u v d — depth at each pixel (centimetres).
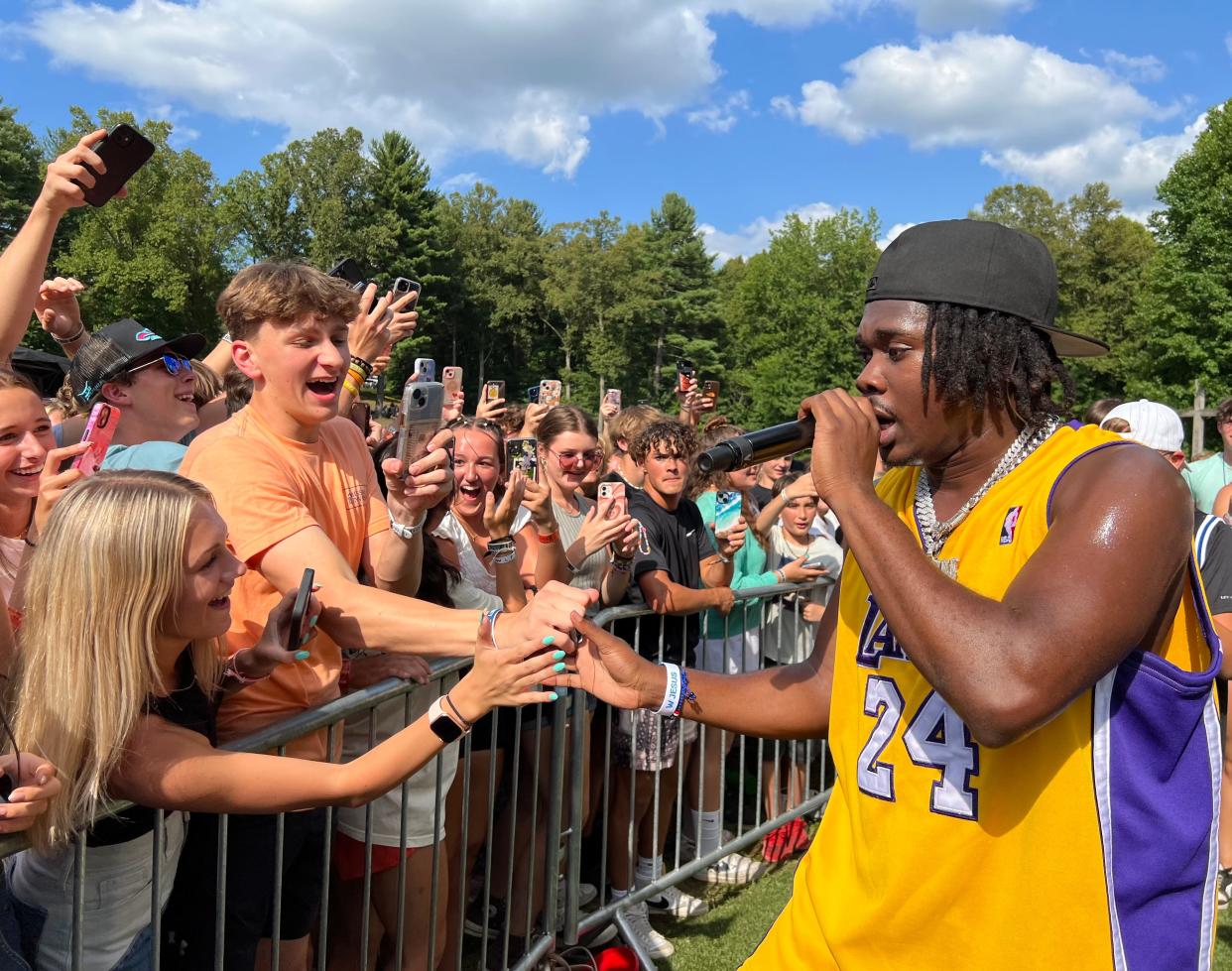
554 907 315
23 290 258
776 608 443
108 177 260
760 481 578
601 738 362
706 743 400
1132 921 125
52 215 258
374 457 336
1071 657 111
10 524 223
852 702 152
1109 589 113
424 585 269
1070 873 126
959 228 137
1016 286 134
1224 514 516
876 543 121
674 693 174
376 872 260
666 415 461
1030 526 130
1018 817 129
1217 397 3400
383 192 6347
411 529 231
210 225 5291
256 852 212
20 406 222
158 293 5025
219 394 379
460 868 276
